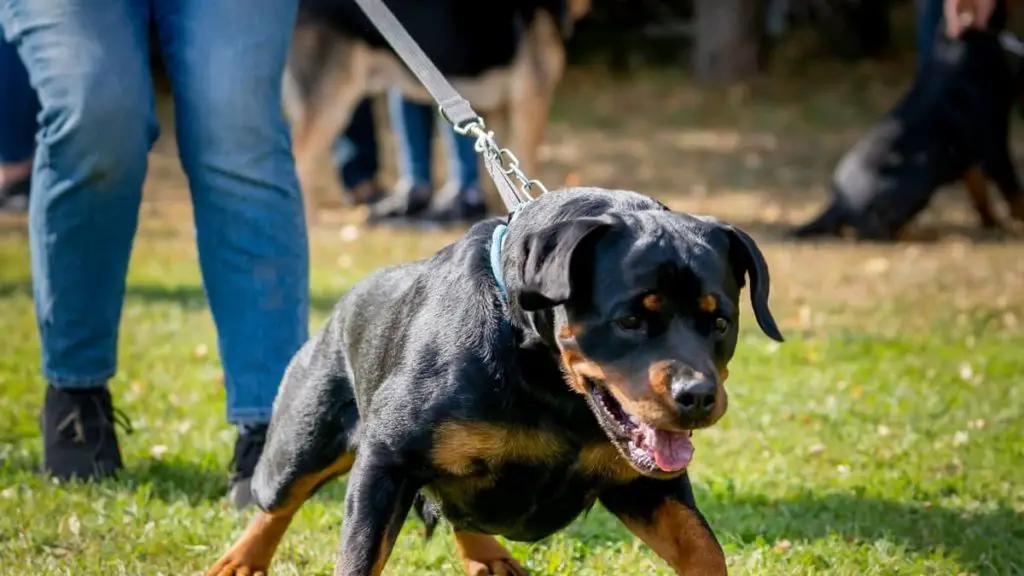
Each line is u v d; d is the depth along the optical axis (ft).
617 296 11.89
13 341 28.22
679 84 78.95
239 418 18.11
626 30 87.30
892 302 33.47
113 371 19.24
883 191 42.63
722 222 12.74
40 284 18.44
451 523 14.07
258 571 15.81
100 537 16.99
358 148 49.01
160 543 16.67
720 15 78.18
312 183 44.11
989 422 22.95
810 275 37.22
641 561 16.53
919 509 18.56
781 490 19.36
